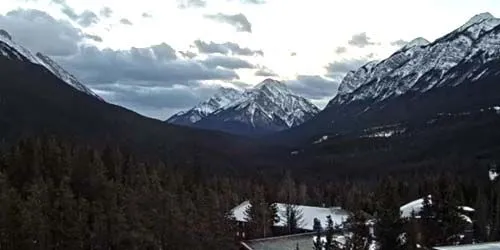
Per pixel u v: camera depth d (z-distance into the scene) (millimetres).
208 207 84500
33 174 82062
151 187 85625
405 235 69188
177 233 76000
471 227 85375
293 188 140875
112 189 79188
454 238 75375
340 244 74312
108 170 96500
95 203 73812
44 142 101375
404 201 122062
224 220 88688
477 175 165750
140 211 76125
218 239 81125
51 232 67250
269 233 103875
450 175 149500
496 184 128625
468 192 117125
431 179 139125
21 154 87438
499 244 63156
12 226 63656
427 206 78500
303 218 109688
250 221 103812
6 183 70750
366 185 164375
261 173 186750
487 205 99125
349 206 118250
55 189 74625
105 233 71438
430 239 72500
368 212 96188
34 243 63750
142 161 124812
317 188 159625
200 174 130000
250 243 85062
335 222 101188
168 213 76312
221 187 124812
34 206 65312
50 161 87000
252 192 123062
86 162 87500
